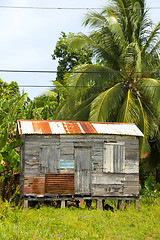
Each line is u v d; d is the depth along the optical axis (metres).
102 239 10.71
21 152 18.11
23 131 16.12
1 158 17.17
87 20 24.58
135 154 17.53
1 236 9.96
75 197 16.52
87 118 25.39
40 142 16.39
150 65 25.19
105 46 25.30
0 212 13.34
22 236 10.20
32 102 23.11
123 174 17.25
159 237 11.56
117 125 18.23
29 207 15.28
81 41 24.33
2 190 19.89
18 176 20.16
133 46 23.16
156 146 26.69
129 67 24.47
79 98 25.45
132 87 24.77
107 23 24.64
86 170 16.78
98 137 17.06
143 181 27.45
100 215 14.68
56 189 16.28
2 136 18.23
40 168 16.22
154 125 24.08
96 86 23.67
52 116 27.19
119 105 24.17
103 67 24.08
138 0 25.66
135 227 12.94
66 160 16.58
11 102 20.80
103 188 16.91
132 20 24.94
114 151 17.22
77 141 16.77
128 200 17.52
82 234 10.95
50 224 11.93
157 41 24.97
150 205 17.66
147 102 24.66
